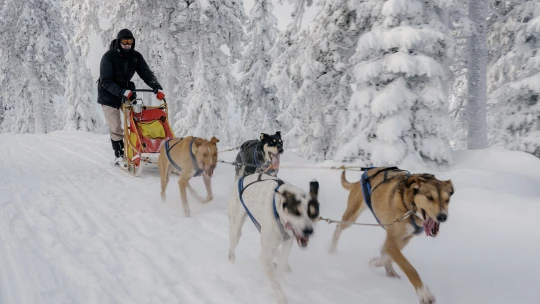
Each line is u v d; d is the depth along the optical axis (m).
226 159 10.81
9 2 23.12
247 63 16.89
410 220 3.60
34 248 4.50
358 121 8.88
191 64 17.38
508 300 3.54
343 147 8.52
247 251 4.64
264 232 3.57
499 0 11.23
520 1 10.77
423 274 4.06
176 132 15.48
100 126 25.27
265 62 16.59
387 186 3.89
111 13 17.81
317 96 10.67
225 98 16.56
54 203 6.45
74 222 5.52
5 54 24.53
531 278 3.90
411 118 8.00
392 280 3.96
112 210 6.18
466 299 3.57
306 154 11.30
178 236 5.13
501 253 4.47
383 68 8.02
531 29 9.10
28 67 24.22
